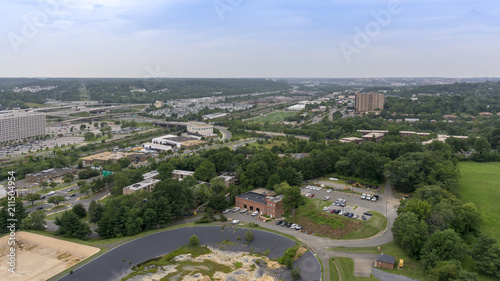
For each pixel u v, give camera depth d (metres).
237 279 152.12
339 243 176.88
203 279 150.50
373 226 190.88
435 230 158.88
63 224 188.12
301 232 191.88
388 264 150.12
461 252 144.25
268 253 174.00
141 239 183.12
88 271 154.00
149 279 152.25
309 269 154.25
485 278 136.75
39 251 173.75
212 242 186.50
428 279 132.62
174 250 179.75
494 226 184.88
